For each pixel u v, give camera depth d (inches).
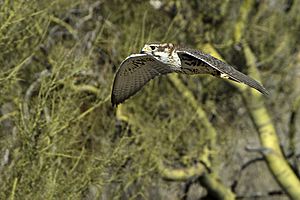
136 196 699.4
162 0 781.3
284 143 938.7
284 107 887.1
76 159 635.5
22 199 559.2
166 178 761.6
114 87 450.6
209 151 775.7
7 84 597.0
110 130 690.2
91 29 778.2
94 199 621.3
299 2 839.7
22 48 626.8
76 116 628.4
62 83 589.3
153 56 423.5
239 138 853.2
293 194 836.6
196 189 898.7
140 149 679.7
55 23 730.2
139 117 738.8
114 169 659.4
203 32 800.9
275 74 847.7
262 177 944.9
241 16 806.5
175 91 783.7
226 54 820.0
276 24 831.1
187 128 767.7
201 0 804.6
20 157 575.5
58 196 569.9
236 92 827.4
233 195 822.5
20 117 584.4
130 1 780.6
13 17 574.2
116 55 743.1
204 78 809.5
